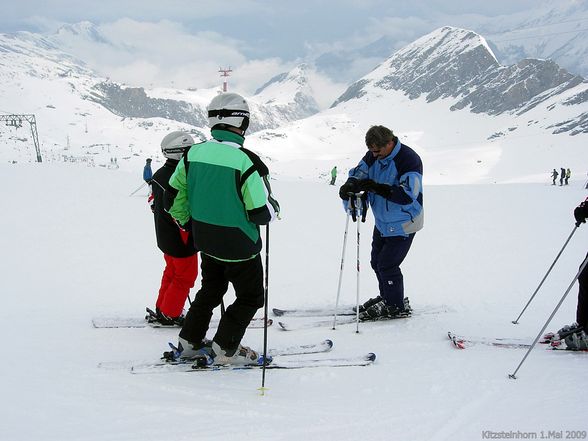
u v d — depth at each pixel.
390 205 4.80
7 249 8.84
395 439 2.63
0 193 16.67
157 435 2.63
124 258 8.50
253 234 3.51
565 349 4.12
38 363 3.66
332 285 7.10
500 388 3.30
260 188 3.34
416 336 4.60
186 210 3.69
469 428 2.75
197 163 3.41
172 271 4.67
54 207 14.14
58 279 6.95
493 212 15.88
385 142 4.63
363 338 4.55
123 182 22.06
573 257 9.08
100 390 3.22
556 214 15.28
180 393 3.21
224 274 3.77
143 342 4.27
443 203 18.69
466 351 4.13
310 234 11.65
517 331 4.78
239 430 2.70
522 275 7.68
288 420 2.84
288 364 3.74
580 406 2.99
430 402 3.10
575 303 5.96
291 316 5.32
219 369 3.64
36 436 2.59
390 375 3.58
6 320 4.84
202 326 3.75
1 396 3.07
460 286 6.98
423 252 9.64
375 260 5.28
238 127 3.44
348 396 3.21
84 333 4.47
